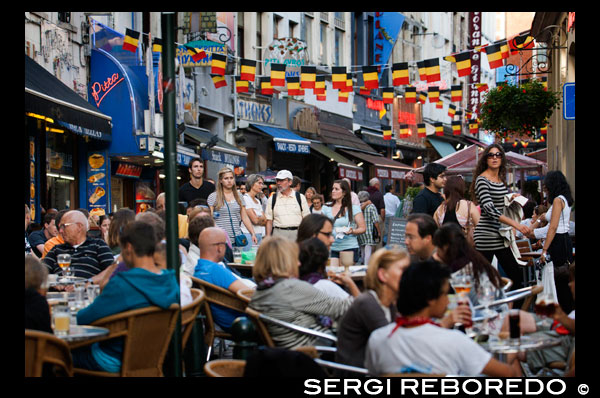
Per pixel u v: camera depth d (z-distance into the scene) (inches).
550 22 1071.0
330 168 1717.5
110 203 999.6
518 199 512.4
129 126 987.9
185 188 701.9
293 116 1561.3
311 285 306.3
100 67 988.6
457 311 255.1
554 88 1108.5
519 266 517.0
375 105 2001.7
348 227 697.0
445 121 2559.1
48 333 254.7
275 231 690.8
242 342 297.0
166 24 292.4
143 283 286.5
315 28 1763.0
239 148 1368.1
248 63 986.7
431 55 2522.1
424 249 362.0
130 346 282.7
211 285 378.3
